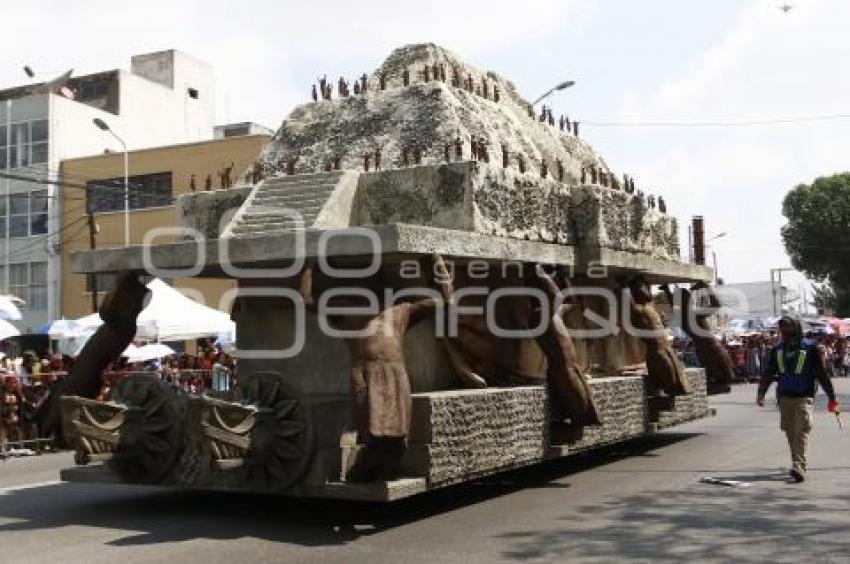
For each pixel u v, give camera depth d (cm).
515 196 888
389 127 936
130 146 3834
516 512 766
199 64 4319
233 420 680
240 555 614
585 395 893
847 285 5644
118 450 754
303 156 965
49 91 3747
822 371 929
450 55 1077
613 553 608
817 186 5612
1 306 1580
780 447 1216
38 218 3444
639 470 1020
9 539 683
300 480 704
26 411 1440
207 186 965
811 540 645
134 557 612
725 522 711
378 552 619
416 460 708
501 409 807
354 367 688
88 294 3359
